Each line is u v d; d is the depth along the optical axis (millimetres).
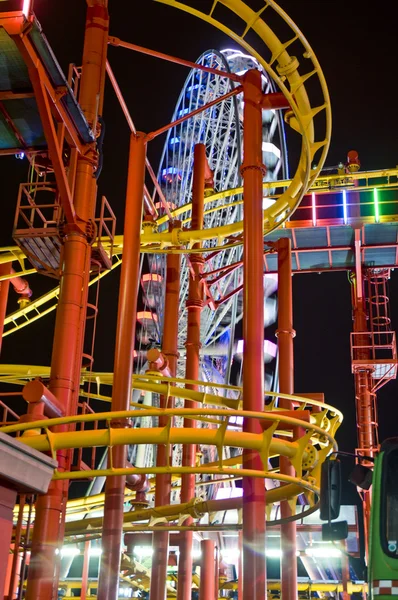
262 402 19250
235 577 54688
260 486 18078
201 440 17469
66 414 17766
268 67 23719
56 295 37656
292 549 24516
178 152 57688
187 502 25047
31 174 21219
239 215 49719
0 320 29203
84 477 17109
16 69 17641
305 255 43438
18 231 19484
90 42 21594
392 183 40250
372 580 10219
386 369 42219
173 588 47156
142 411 17047
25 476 9805
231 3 24766
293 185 28922
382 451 10711
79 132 19719
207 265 50875
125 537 29938
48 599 16281
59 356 18203
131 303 21562
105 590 18156
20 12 16250
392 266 43969
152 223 32656
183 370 55562
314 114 25875
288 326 28281
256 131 22453
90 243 19547
